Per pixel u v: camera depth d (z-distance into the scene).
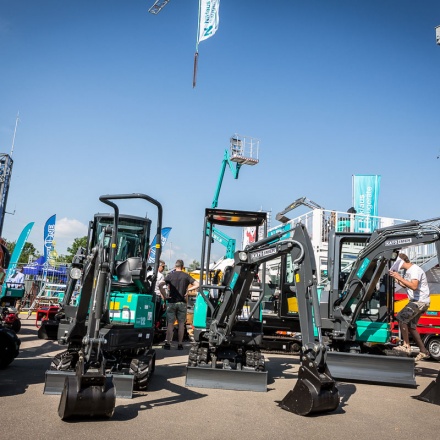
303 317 5.77
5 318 12.38
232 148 21.27
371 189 17.08
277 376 8.20
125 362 6.70
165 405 5.49
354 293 8.59
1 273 8.50
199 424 4.77
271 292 12.30
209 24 16.75
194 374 6.79
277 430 4.72
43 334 11.55
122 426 4.52
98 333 4.83
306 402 5.34
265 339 11.49
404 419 5.45
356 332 8.76
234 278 7.10
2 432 4.12
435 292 11.88
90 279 5.45
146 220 9.96
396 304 11.62
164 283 11.29
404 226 8.13
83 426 4.46
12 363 7.85
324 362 5.53
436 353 11.55
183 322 11.16
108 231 5.73
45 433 4.18
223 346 7.57
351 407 5.97
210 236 8.18
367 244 8.51
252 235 10.18
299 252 6.00
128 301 6.61
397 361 7.92
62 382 5.71
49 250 19.03
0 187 11.28
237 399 6.06
